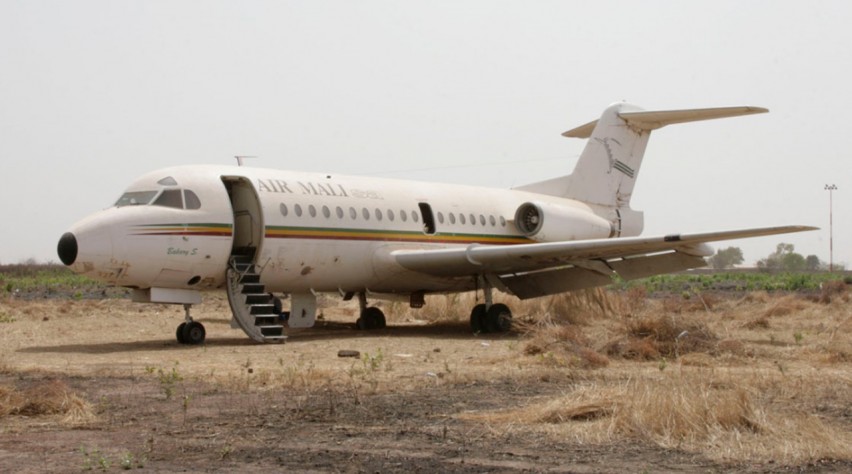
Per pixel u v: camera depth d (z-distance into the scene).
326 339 20.19
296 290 21.39
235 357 16.16
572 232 25.53
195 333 19.03
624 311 26.31
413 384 12.18
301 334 22.09
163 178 18.92
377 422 9.45
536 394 11.33
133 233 17.83
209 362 15.29
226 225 19.09
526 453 8.02
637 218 28.38
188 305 19.14
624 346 15.76
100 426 9.35
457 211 24.12
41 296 36.81
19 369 13.98
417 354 16.61
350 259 21.41
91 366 14.59
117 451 8.17
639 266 22.06
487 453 8.02
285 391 11.66
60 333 21.62
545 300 26.48
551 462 7.70
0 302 29.53
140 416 9.91
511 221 25.41
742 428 8.72
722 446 8.15
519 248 20.80
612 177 27.97
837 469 7.46
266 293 20.56
